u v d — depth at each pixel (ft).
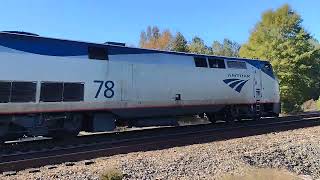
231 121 82.07
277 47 139.54
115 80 61.87
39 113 54.13
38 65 53.62
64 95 56.03
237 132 68.08
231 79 79.66
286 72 138.62
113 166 42.22
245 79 82.79
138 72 64.90
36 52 53.72
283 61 137.49
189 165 44.24
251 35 150.92
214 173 42.01
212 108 77.00
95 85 59.41
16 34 52.47
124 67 63.16
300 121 85.46
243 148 54.13
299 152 54.54
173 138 62.34
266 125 78.54
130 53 64.49
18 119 52.42
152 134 68.08
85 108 58.34
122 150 50.96
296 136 65.77
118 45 63.87
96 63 59.77
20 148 51.47
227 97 78.74
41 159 44.14
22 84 52.13
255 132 70.38
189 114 73.77
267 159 49.83
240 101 81.41
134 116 65.21
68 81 56.44
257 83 85.76
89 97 58.70
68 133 58.18
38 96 53.52
